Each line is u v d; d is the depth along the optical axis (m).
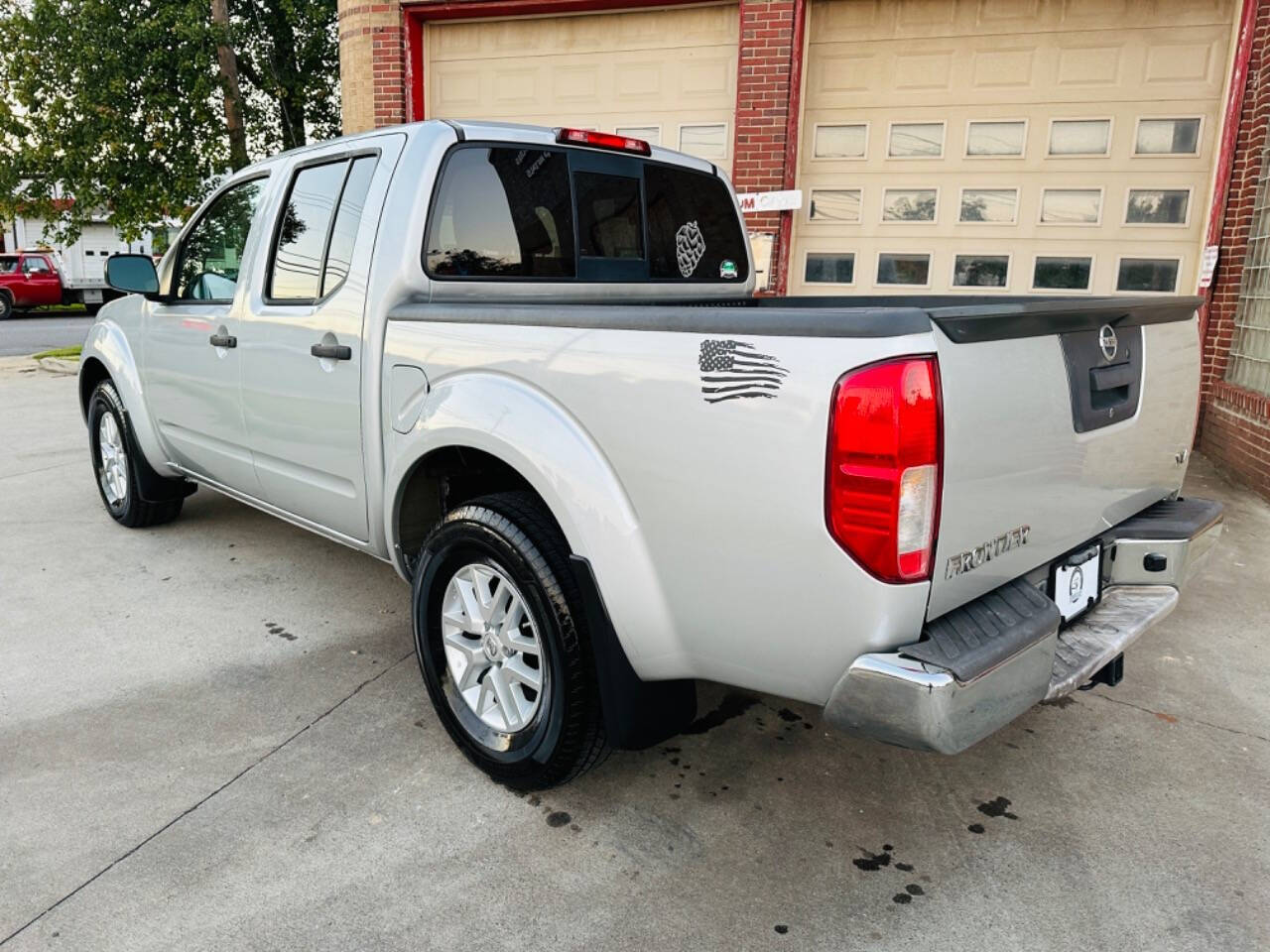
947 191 7.23
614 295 3.43
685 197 3.71
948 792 2.61
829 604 1.88
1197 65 6.52
